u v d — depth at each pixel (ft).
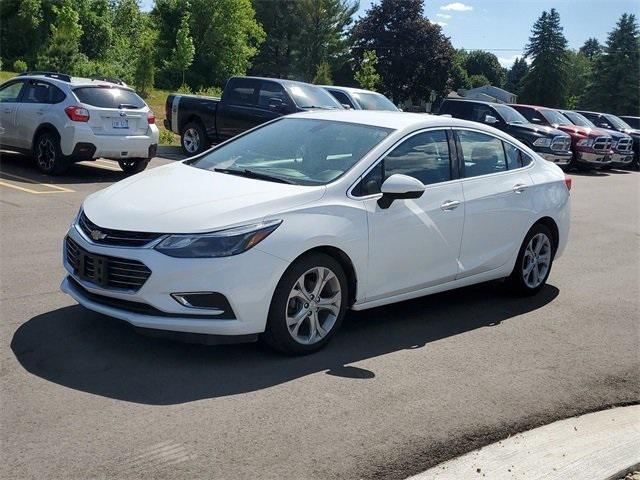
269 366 15.60
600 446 13.30
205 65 178.29
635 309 22.57
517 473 12.09
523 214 21.66
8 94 42.01
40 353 15.33
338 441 12.57
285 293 15.56
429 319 19.99
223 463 11.57
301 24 241.76
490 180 20.79
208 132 54.29
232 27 178.91
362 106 57.41
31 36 124.77
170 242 14.73
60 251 23.88
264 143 19.62
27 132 40.52
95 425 12.47
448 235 19.12
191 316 14.76
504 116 70.18
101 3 138.00
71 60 106.93
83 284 15.70
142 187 17.08
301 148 18.79
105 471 11.10
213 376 14.84
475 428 13.51
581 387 15.99
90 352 15.57
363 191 17.29
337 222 16.40
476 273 20.47
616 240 34.96
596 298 23.57
